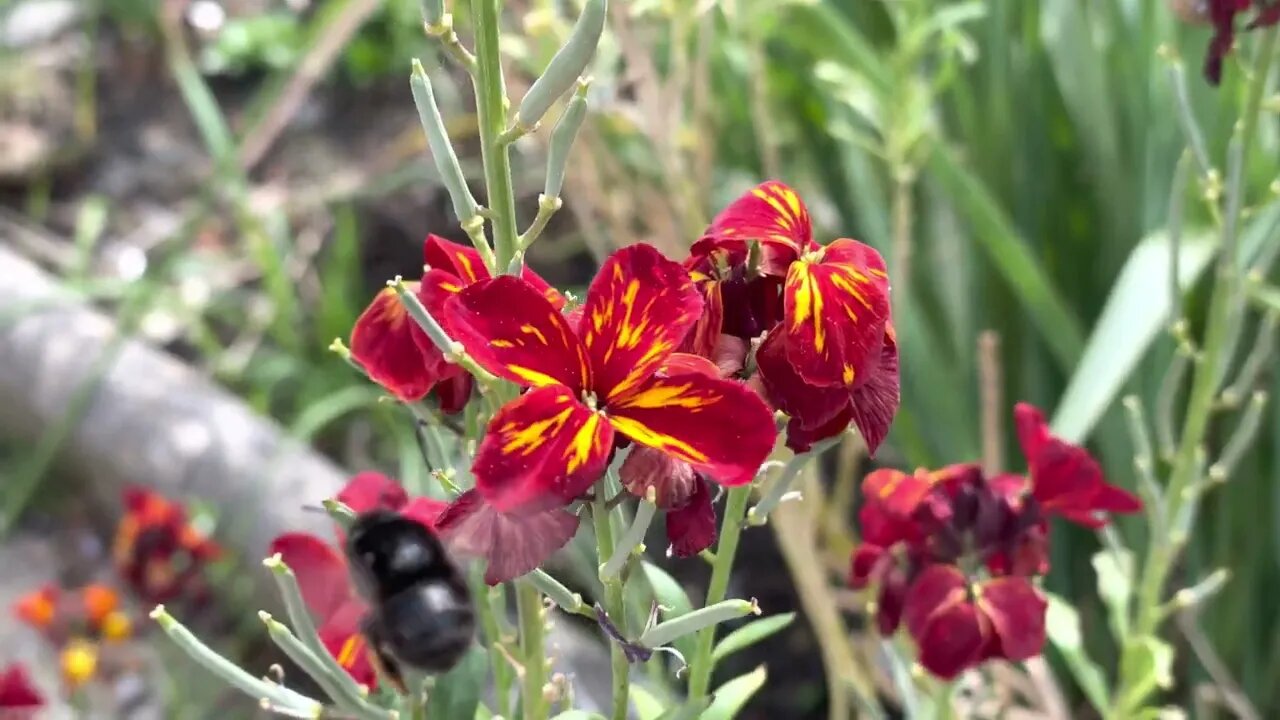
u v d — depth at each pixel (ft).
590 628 1.01
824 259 0.41
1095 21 0.98
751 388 0.37
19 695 0.77
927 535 0.53
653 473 0.36
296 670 1.06
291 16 1.73
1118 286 0.83
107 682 1.05
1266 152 0.87
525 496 0.34
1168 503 0.68
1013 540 0.53
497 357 0.36
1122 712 0.70
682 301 0.36
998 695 0.78
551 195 0.39
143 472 1.19
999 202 1.04
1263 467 0.94
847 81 0.95
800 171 1.17
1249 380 0.66
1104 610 1.00
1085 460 0.52
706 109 0.95
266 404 1.33
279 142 1.63
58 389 1.26
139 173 1.65
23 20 1.85
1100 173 0.99
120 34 1.84
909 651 0.67
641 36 0.98
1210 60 0.59
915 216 1.06
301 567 0.50
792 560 0.88
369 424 1.33
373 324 0.45
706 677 0.48
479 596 0.50
